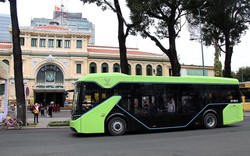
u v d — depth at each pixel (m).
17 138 12.74
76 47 58.00
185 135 12.95
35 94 55.22
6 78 22.78
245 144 9.98
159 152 8.66
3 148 9.84
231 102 16.72
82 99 13.13
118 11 21.47
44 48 56.34
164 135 13.11
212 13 26.48
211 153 8.38
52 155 8.44
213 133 13.52
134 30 22.03
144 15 21.38
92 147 9.85
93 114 13.13
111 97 13.51
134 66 61.44
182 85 15.22
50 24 64.94
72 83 56.34
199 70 59.19
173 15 22.89
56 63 56.31
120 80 13.85
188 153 8.43
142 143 10.64
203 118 15.58
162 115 14.34
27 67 54.44
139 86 14.13
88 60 58.69
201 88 15.80
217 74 36.88
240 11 28.44
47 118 27.66
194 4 22.75
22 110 19.25
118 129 13.45
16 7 19.78
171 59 23.11
